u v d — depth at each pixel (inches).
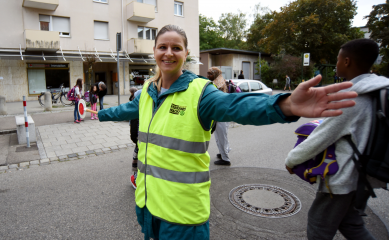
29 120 280.5
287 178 178.5
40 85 743.7
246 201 145.4
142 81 921.5
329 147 70.2
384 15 1155.9
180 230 60.4
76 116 378.0
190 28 998.4
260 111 44.3
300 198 148.5
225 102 51.9
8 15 684.1
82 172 195.9
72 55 773.9
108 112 85.3
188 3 986.7
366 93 64.9
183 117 59.0
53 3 697.0
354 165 66.8
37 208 141.5
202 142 60.1
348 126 65.6
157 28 925.2
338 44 1215.6
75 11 774.5
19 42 703.1
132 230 121.3
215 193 155.6
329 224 73.0
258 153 241.8
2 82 690.8
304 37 1170.6
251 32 1633.9
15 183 175.5
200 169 61.5
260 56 1231.5
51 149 253.0
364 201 66.9
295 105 39.8
